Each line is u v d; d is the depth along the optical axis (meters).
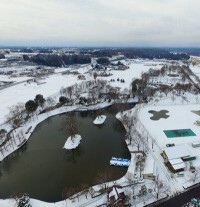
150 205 91.00
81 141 150.00
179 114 193.25
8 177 115.50
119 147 141.50
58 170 119.56
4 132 152.00
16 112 182.62
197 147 135.25
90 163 125.12
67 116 197.75
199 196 95.12
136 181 104.25
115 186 98.06
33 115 193.50
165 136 151.12
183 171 112.44
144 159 119.56
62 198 99.19
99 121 180.75
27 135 158.88
